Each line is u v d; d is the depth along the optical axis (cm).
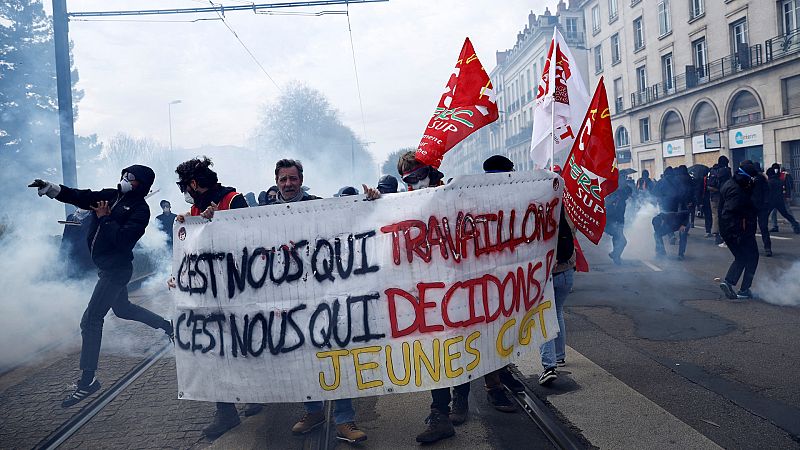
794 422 354
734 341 532
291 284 340
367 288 334
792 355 482
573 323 632
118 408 433
